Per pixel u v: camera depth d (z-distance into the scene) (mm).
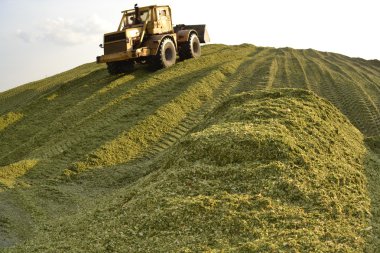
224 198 7043
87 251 6500
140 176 11086
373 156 10398
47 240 7445
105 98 17297
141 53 18641
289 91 12109
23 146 14672
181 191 7520
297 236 6074
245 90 17656
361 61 26922
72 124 15516
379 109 15211
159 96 16734
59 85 22375
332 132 10266
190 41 21531
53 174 11789
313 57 26578
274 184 7363
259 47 30625
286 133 9172
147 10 19750
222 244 6070
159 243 6320
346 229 6371
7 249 7242
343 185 7840
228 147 8453
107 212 7844
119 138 13305
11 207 9547
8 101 22734
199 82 17703
